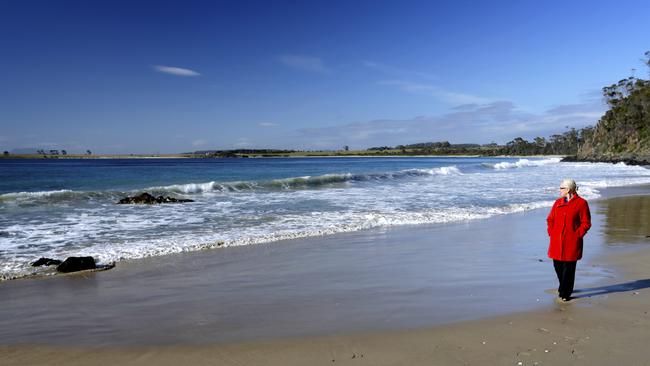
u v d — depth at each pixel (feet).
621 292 19.27
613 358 12.39
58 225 40.50
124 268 25.12
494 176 121.70
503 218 44.88
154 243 31.99
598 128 394.73
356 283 21.62
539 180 103.76
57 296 19.90
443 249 30.09
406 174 121.49
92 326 15.98
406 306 17.78
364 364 12.29
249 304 18.42
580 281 21.22
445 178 112.98
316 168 213.05
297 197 65.67
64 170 179.83
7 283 22.08
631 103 352.69
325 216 45.96
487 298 18.70
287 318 16.49
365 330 15.05
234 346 13.87
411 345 13.61
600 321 15.53
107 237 34.63
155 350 13.70
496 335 14.32
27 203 56.03
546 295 19.03
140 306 18.33
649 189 80.94
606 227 38.65
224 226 39.96
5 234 35.86
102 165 269.23
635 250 28.63
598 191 76.43
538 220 43.52
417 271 23.98
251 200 61.77
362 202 58.90
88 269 24.63
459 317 16.24
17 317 17.08
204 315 17.03
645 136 326.03
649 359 12.31
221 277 23.06
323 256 28.12
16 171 168.35
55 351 13.76
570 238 17.88
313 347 13.65
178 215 47.09
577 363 12.07
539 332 14.51
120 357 13.24
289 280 22.35
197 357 13.10
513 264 25.48
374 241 33.12
